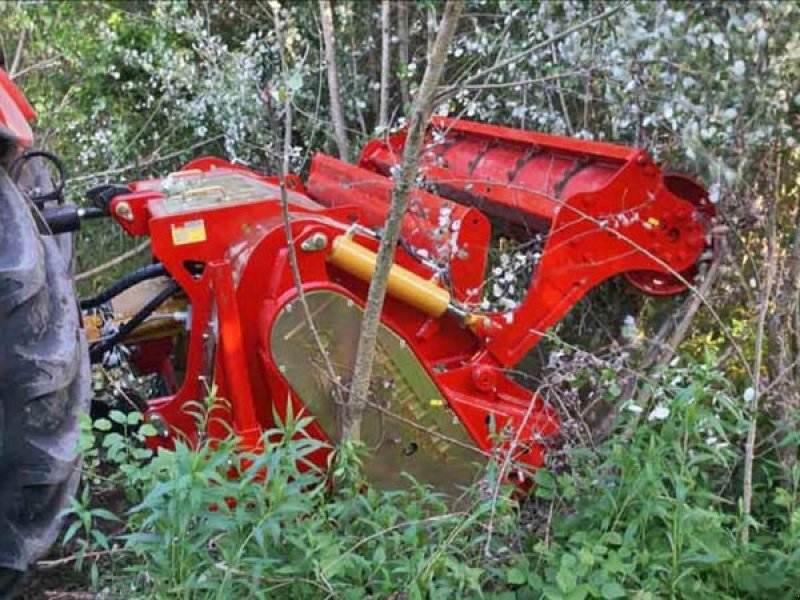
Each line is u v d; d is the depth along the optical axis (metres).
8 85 3.61
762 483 3.48
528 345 3.59
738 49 3.17
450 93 3.03
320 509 2.84
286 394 3.24
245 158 5.82
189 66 5.96
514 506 3.19
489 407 3.49
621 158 3.67
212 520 2.66
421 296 3.44
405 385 3.35
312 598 2.74
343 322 3.27
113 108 6.55
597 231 3.59
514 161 4.16
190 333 3.37
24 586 2.92
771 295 3.76
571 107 4.80
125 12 6.86
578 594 2.62
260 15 6.51
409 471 3.40
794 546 2.95
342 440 3.21
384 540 2.81
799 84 3.32
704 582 2.92
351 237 3.36
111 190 3.64
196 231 3.30
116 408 3.66
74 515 3.27
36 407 2.68
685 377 3.51
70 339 2.75
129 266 6.01
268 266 3.25
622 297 4.20
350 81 6.22
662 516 2.90
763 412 3.60
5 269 2.65
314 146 6.23
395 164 4.21
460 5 2.72
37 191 3.78
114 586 2.94
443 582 2.73
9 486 2.70
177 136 6.46
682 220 3.69
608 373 3.33
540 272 3.57
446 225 3.58
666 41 3.27
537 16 4.38
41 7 6.59
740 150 3.32
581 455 3.22
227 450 2.78
